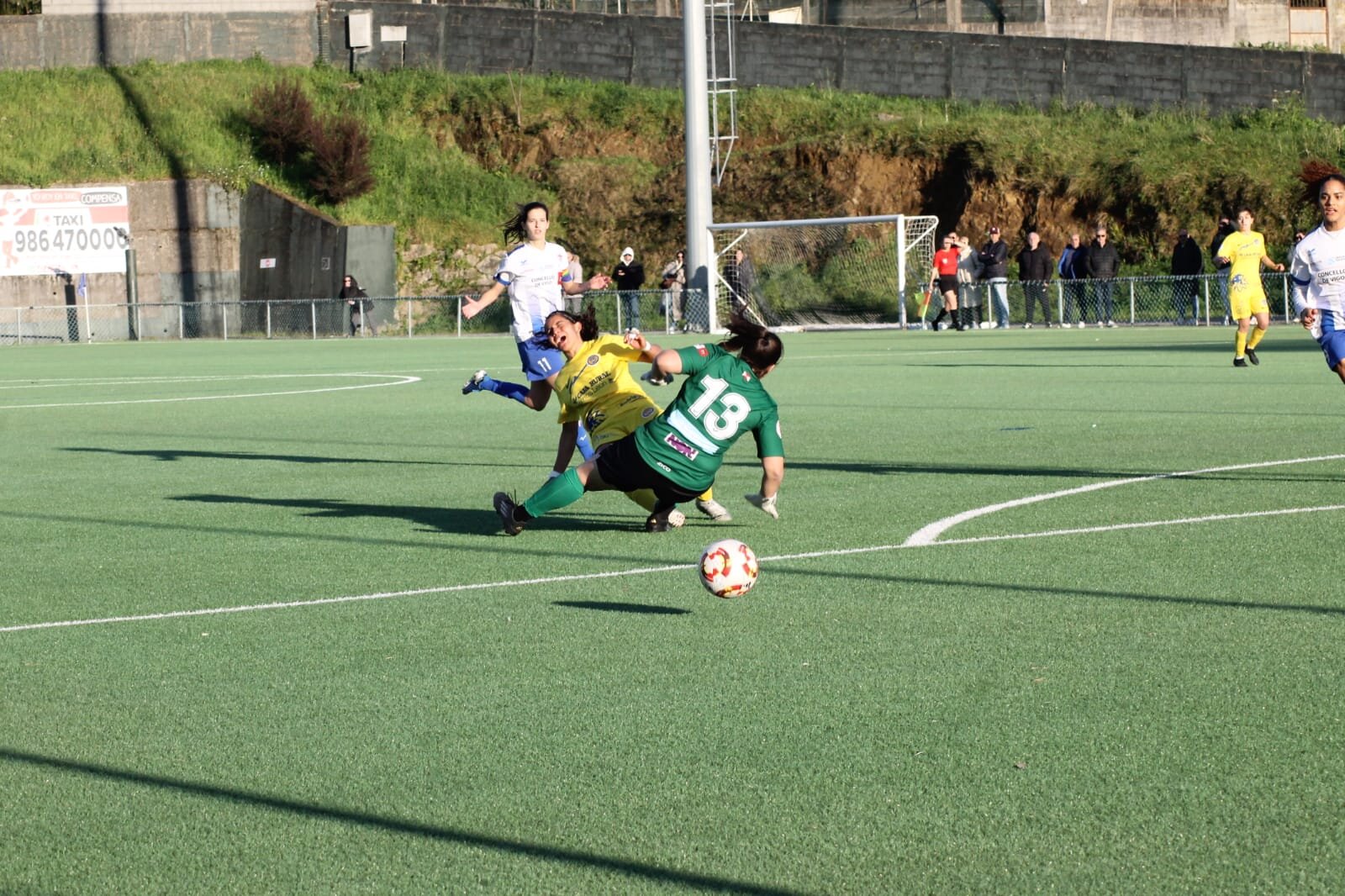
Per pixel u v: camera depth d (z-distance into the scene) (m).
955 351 93.38
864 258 145.62
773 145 170.62
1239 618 20.78
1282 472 35.38
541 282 38.84
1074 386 63.38
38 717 17.23
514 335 39.12
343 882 12.30
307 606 23.14
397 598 23.50
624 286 142.25
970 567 24.81
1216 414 49.91
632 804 13.91
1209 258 147.12
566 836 13.16
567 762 15.16
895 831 13.08
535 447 46.34
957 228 158.38
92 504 35.50
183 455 45.97
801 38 177.75
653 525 29.20
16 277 175.38
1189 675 17.89
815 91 176.38
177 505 35.06
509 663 19.20
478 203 177.50
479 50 190.38
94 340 175.50
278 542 29.41
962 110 169.38
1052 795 13.87
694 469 27.36
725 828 13.27
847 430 47.69
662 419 27.52
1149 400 55.62
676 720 16.52
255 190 177.25
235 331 169.62
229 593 24.39
